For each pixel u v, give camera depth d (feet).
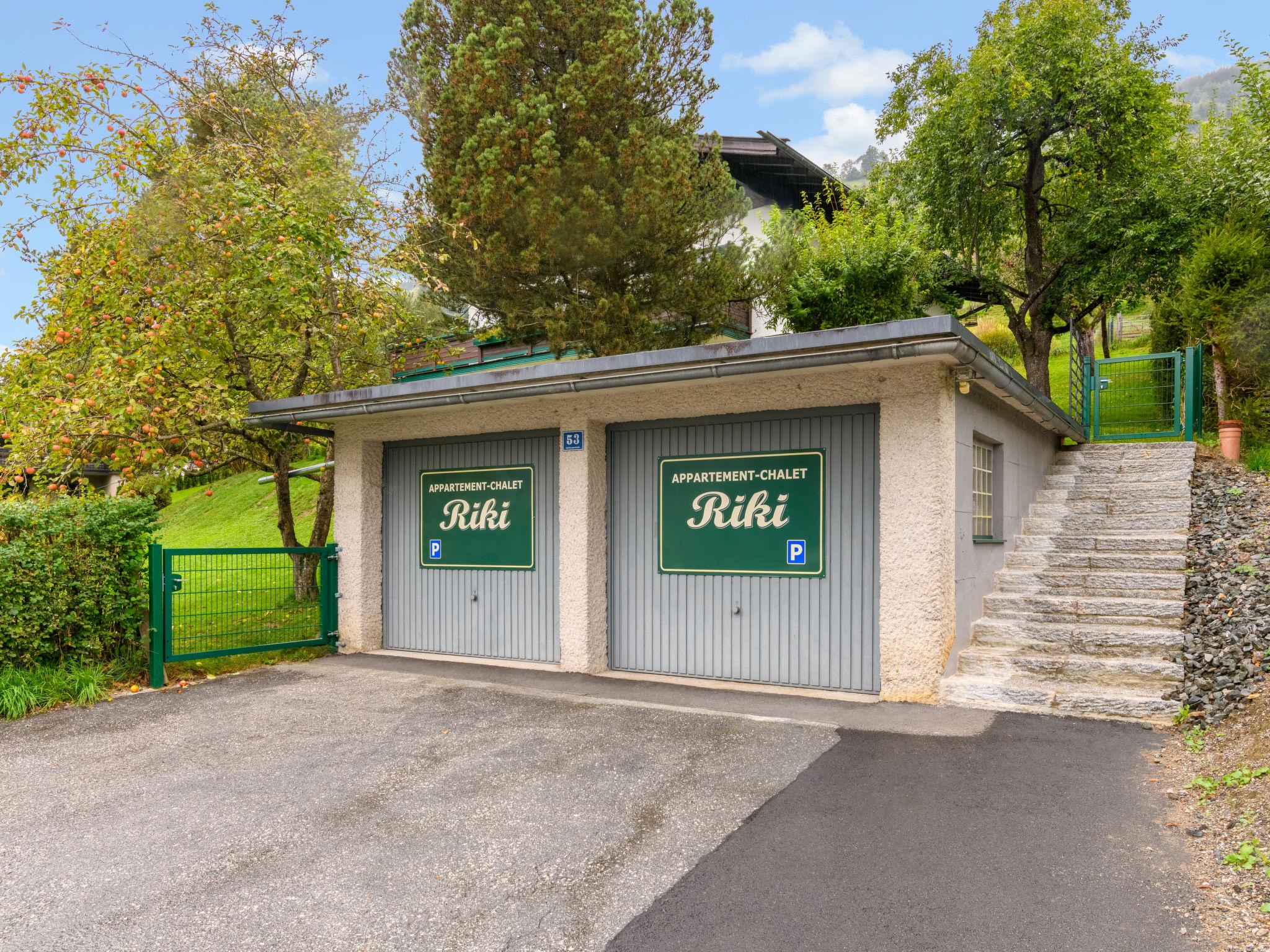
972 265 64.59
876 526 22.20
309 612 32.14
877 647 22.07
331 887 11.50
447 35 44.57
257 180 32.27
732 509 24.48
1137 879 11.10
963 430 22.50
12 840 13.34
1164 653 20.49
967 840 12.54
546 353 56.95
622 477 26.58
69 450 27.66
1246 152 51.01
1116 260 54.70
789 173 76.84
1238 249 37.99
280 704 22.34
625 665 26.37
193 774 16.58
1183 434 38.22
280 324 35.99
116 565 24.53
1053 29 56.18
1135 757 16.14
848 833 12.90
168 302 31.91
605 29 42.19
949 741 17.49
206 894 11.34
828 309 53.72
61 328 29.84
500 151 39.01
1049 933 9.82
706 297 44.39
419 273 40.22
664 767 16.33
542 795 14.92
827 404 22.48
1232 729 16.37
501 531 28.66
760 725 19.16
